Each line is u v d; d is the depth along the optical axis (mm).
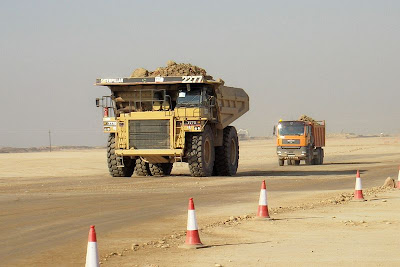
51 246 23844
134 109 60188
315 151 90688
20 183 54031
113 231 27344
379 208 34281
